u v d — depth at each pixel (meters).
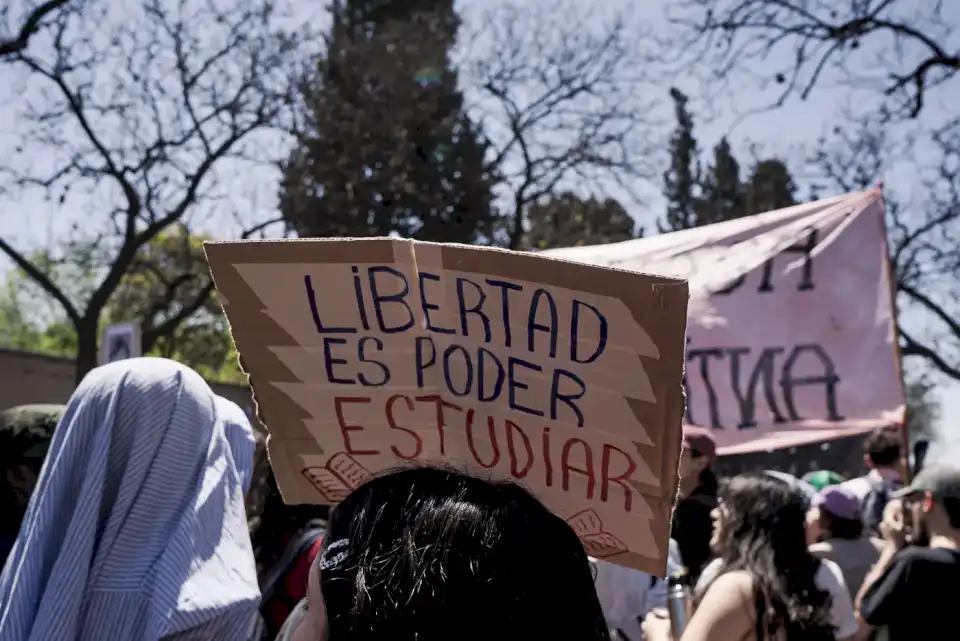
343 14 25.97
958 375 22.45
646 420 1.33
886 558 3.76
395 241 1.33
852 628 2.91
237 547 1.80
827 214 4.67
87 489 1.71
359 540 0.98
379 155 24.41
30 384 15.32
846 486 5.69
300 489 1.55
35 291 25.58
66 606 1.62
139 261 21.45
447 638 0.91
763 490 2.92
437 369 1.41
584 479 1.43
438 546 0.94
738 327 4.63
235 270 1.38
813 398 4.55
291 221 23.91
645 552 1.47
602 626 1.02
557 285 1.27
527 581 0.95
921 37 10.40
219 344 27.97
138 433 1.79
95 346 16.92
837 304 4.59
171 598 1.65
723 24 10.91
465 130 25.33
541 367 1.35
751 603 2.78
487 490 1.03
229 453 1.91
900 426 4.48
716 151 35.34
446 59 25.41
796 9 10.66
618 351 1.29
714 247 4.74
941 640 3.24
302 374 1.45
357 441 1.50
